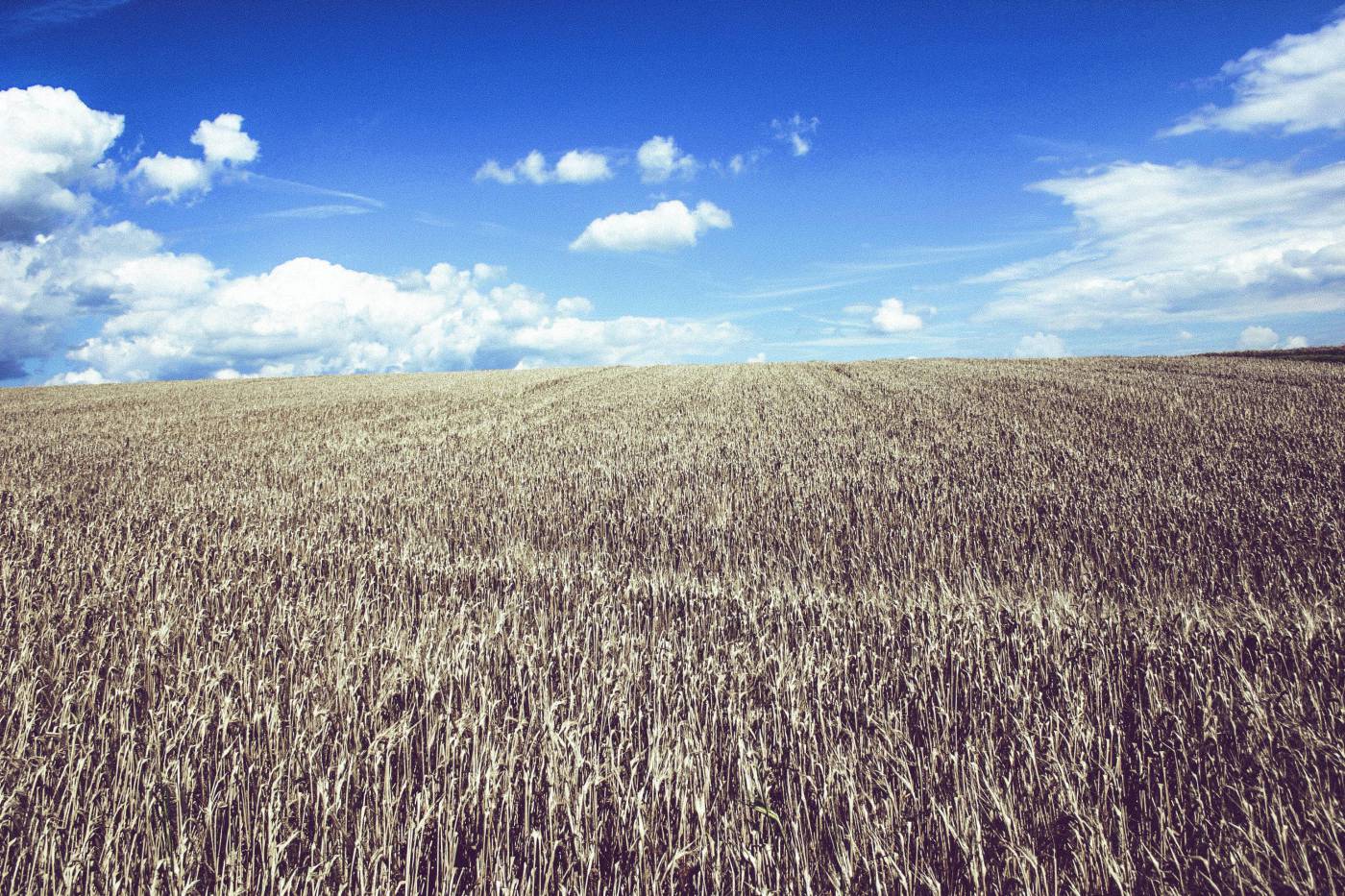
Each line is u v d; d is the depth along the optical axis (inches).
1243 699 126.0
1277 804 100.0
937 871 94.6
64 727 124.1
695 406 856.3
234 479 427.8
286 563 243.8
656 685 135.3
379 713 127.1
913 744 118.0
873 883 91.5
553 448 527.8
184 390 1504.7
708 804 105.7
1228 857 93.6
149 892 90.7
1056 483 342.6
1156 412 636.1
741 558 251.1
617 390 1179.3
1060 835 99.0
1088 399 767.7
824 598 195.5
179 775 108.0
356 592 202.5
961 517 286.7
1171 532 255.9
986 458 423.8
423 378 1769.2
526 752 115.3
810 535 274.7
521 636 166.9
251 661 155.9
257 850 99.3
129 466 486.0
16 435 697.0
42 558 242.7
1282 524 255.0
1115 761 112.1
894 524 282.7
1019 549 247.8
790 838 97.7
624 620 181.5
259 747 118.4
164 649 162.2
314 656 156.5
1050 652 150.7
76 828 103.1
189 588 209.0
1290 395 741.3
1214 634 158.9
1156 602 192.5
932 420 633.0
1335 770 107.5
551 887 93.4
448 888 90.9
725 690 136.6
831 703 130.6
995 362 1579.7
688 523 290.4
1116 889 91.2
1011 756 111.8
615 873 93.9
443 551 258.5
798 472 393.4
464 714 123.6
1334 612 172.4
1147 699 133.0
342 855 94.3
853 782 105.1
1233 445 449.4
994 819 101.3
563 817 102.4
